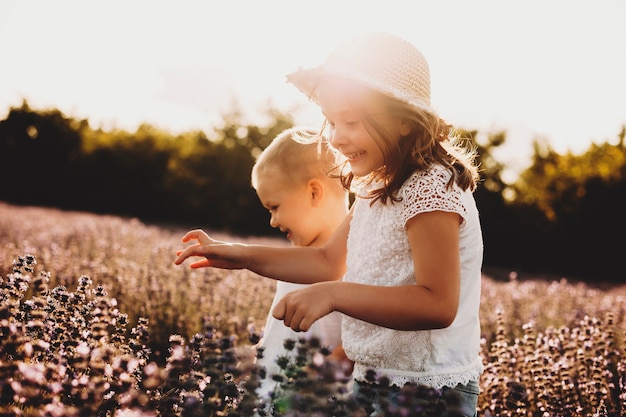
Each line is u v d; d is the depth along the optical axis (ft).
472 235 6.21
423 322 5.52
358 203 7.13
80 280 7.97
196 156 120.26
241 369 5.34
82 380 5.07
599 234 85.56
